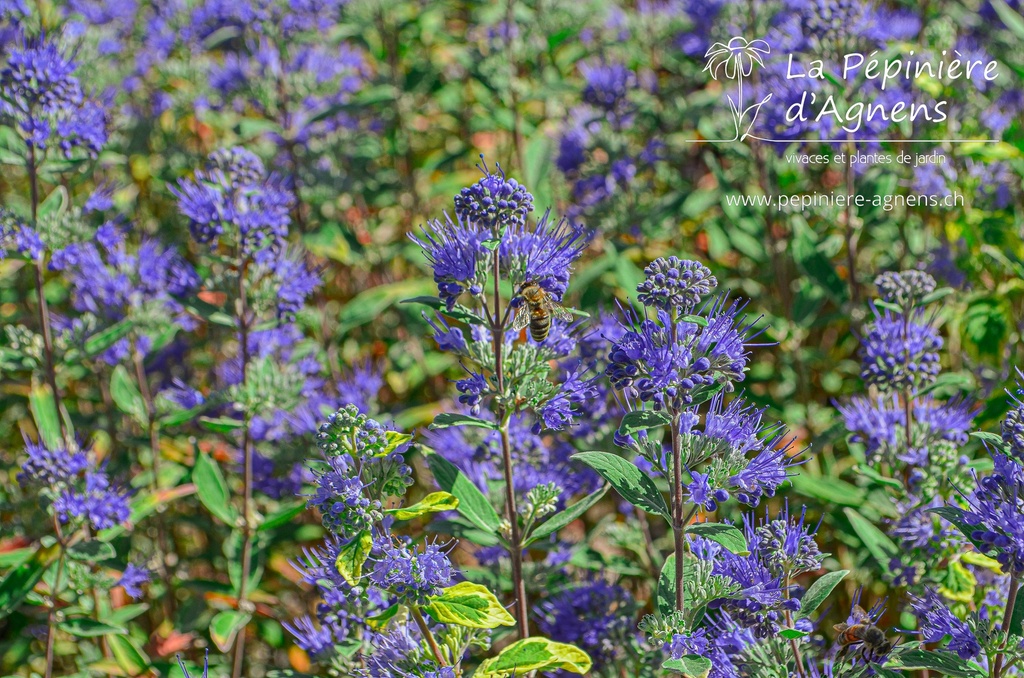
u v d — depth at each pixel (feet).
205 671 1.78
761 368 2.48
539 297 1.78
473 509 1.85
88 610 2.13
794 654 1.79
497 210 1.75
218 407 2.40
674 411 1.71
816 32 2.32
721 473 1.73
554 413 1.81
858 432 2.11
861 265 2.66
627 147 2.59
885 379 2.01
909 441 2.03
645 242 2.62
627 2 3.48
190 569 2.49
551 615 2.03
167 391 2.33
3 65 2.36
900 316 2.14
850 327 2.51
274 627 2.32
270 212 2.12
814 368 2.56
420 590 1.70
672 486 1.73
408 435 1.72
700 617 1.77
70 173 2.29
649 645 1.98
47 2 2.59
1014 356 2.37
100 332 2.23
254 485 2.32
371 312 2.49
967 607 1.94
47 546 2.10
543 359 1.82
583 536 2.40
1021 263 2.30
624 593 2.05
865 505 2.13
